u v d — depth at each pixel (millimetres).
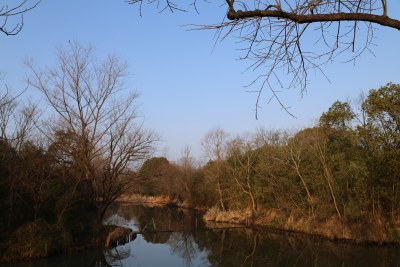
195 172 68875
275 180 41531
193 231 40312
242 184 48562
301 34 4051
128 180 34250
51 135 31719
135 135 33312
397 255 26547
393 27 3664
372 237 29875
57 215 28969
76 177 31938
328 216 35062
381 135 30547
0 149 25938
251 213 46688
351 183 33125
